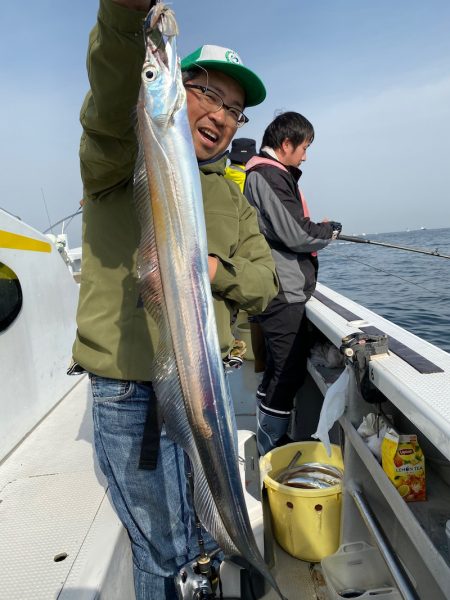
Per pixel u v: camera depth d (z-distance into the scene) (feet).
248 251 5.87
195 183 3.88
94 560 5.10
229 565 6.06
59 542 5.43
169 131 3.76
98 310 4.69
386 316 19.76
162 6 3.49
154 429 4.75
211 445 4.05
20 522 5.82
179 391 4.07
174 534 5.26
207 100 4.80
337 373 8.49
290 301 9.10
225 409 4.09
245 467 8.09
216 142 5.09
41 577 4.90
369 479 6.16
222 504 4.18
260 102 5.16
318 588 6.55
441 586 3.98
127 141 4.06
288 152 9.49
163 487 5.06
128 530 5.22
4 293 7.66
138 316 4.62
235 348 6.72
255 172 9.24
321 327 8.21
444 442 3.89
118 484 5.02
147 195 3.82
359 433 5.83
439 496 4.93
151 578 5.25
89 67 3.60
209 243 5.13
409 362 5.39
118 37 3.39
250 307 5.34
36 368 8.48
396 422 6.17
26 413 8.09
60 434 8.03
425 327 17.79
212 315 3.99
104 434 4.92
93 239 4.74
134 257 4.62
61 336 9.50
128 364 4.62
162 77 3.69
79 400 9.32
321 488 7.13
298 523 6.90
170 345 4.02
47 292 8.93
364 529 6.35
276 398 9.29
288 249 9.22
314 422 10.64
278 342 9.18
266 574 4.26
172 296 3.89
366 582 5.95
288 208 8.82
